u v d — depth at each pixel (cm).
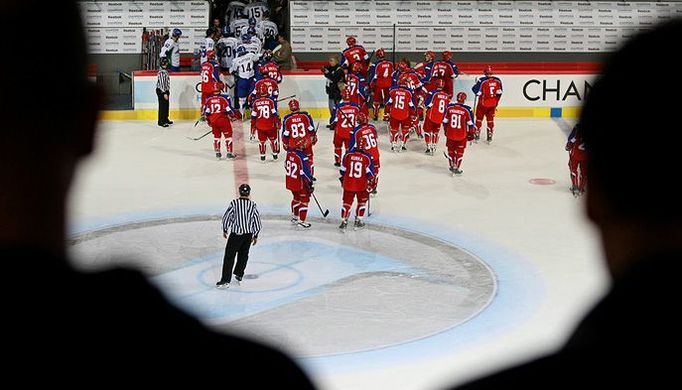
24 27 146
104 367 143
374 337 1686
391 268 2098
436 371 1542
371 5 4519
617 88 153
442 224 2459
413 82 3709
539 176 3014
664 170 150
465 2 4556
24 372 141
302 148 2370
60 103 149
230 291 1934
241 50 3884
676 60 150
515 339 1688
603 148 154
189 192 2786
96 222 2453
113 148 3366
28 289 143
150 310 147
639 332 146
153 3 4431
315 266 2106
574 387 145
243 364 147
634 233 153
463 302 1877
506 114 3966
